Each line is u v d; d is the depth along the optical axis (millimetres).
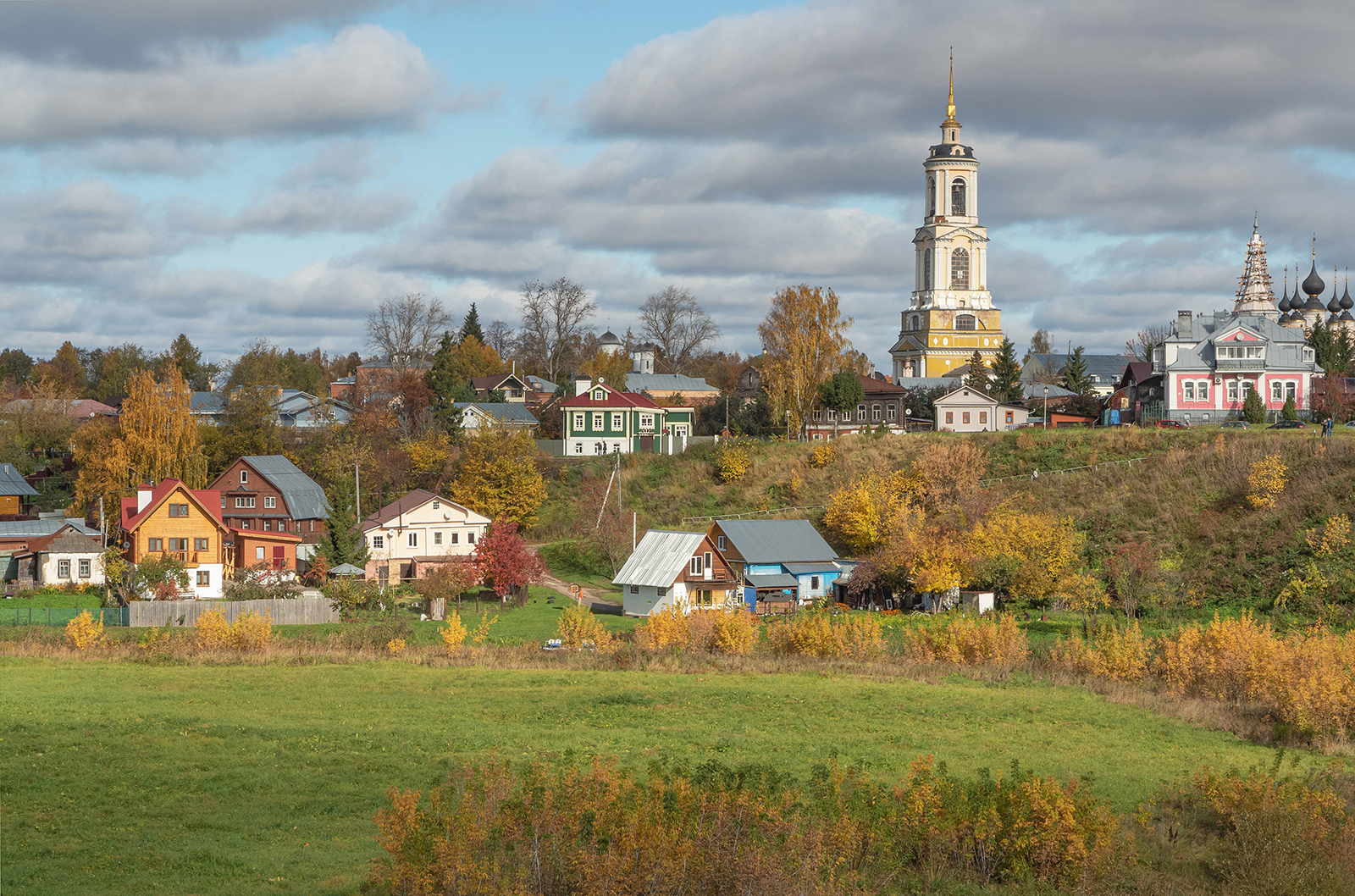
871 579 73500
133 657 49781
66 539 79875
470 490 97062
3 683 42375
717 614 55281
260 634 52312
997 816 22234
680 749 31875
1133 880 21938
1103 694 43688
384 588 78000
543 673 46500
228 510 92562
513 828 18484
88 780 27500
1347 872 22031
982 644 51719
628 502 100125
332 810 25578
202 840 23328
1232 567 70312
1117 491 82250
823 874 19656
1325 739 35500
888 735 35031
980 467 91312
